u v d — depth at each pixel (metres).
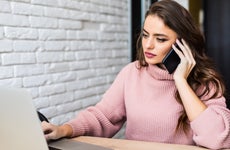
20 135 0.66
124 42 2.36
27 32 1.56
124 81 1.22
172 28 0.99
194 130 0.91
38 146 0.69
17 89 0.68
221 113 0.89
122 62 2.34
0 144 0.63
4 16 1.45
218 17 3.24
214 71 1.11
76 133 1.01
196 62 1.08
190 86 1.05
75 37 1.88
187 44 1.04
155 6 1.01
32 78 1.61
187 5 2.72
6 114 0.64
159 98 1.12
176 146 0.88
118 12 2.26
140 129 1.12
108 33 2.17
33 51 1.61
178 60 1.04
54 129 0.92
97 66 2.09
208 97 1.04
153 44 1.01
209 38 3.32
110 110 1.18
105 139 0.97
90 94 2.03
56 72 1.76
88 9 1.96
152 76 1.15
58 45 1.76
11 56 1.49
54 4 1.71
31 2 1.57
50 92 1.72
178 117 1.07
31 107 0.69
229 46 3.23
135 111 1.13
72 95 1.88
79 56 1.92
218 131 0.86
